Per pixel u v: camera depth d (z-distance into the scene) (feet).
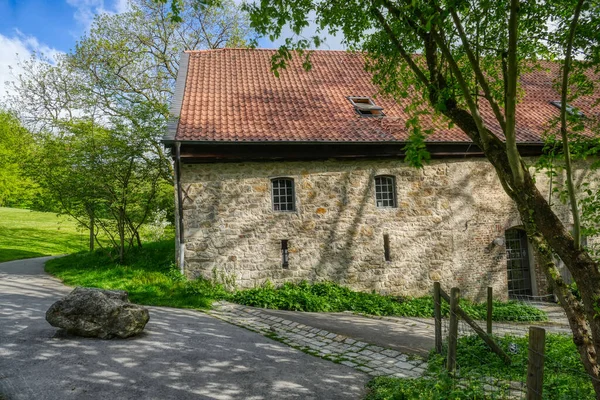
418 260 39.88
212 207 36.50
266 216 37.29
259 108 40.65
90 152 39.45
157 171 44.24
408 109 15.05
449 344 18.20
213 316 29.12
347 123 40.01
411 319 32.45
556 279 14.80
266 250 37.11
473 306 38.09
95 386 16.44
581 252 13.78
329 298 35.35
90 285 34.86
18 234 79.15
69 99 63.82
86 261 46.21
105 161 39.70
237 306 32.37
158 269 38.32
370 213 39.24
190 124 36.58
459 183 41.11
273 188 38.27
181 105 39.40
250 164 37.32
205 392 16.44
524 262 43.78
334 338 24.93
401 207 39.83
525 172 14.75
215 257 36.27
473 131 16.74
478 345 21.90
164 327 24.99
